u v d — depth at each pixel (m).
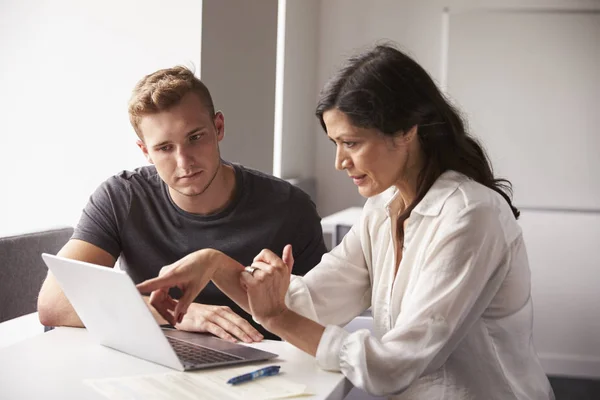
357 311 1.86
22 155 3.00
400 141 1.55
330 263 1.85
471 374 1.61
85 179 2.95
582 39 5.11
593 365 4.68
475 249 1.52
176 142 1.90
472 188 1.59
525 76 5.18
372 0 5.51
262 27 3.19
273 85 3.32
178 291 2.11
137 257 2.14
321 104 1.55
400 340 1.49
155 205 2.15
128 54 2.85
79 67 2.92
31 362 1.57
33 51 2.95
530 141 5.19
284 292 1.64
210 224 2.13
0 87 3.00
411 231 1.64
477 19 5.24
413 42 5.44
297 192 2.23
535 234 5.04
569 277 4.92
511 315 1.62
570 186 5.15
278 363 1.59
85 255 2.07
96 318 1.63
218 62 2.88
